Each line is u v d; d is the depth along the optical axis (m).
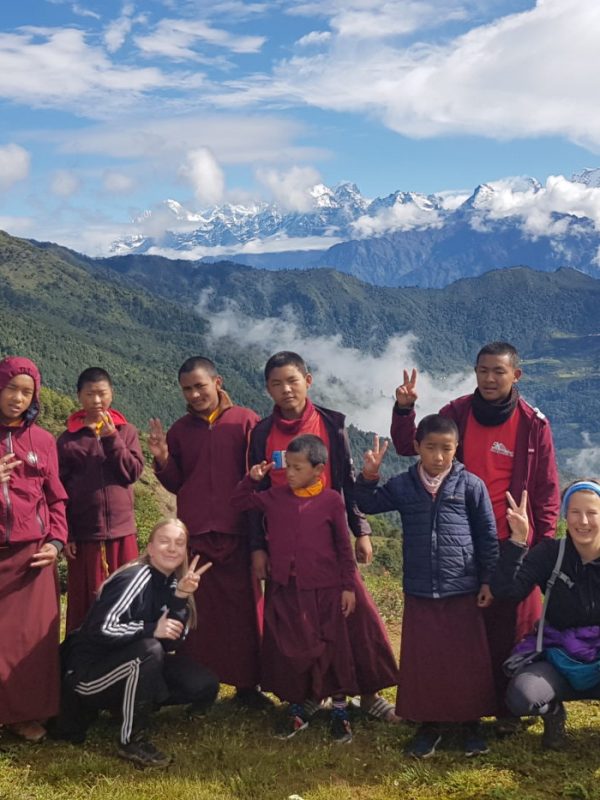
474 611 2.82
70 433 3.20
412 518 2.84
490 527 2.85
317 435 3.04
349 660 2.89
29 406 2.77
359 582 2.99
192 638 3.13
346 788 2.51
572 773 2.55
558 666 2.74
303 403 3.14
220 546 3.12
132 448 3.27
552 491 2.99
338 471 3.13
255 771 2.55
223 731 2.91
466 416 3.09
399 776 2.57
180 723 3.01
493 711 2.79
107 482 3.20
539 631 2.80
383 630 3.06
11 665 2.67
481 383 2.99
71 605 3.24
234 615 3.12
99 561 3.19
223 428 3.21
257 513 3.07
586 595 2.73
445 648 2.77
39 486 2.76
